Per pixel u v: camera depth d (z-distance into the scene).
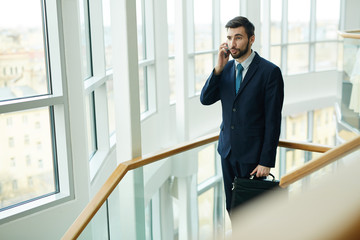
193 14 8.48
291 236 0.18
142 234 3.44
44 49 4.07
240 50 2.93
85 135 4.42
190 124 8.49
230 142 3.15
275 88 2.93
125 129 3.47
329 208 0.18
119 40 3.32
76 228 2.83
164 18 7.14
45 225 4.14
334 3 11.65
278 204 0.21
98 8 5.22
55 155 4.32
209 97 3.18
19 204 4.07
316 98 11.83
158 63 7.21
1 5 3.67
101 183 5.05
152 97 7.29
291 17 11.08
